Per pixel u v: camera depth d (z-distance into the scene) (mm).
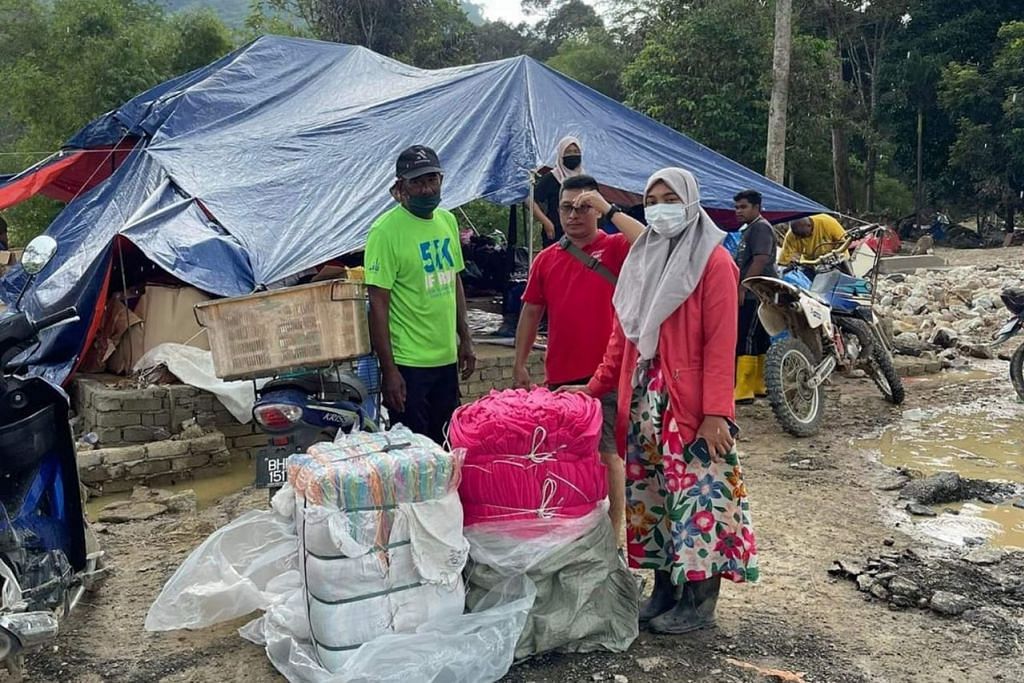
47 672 3582
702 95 24562
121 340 7609
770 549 4770
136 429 6664
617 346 4031
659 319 3568
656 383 3701
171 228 7348
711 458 3594
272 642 3523
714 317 3529
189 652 3732
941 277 18828
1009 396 8836
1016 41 30562
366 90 10664
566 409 3533
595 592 3598
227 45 24469
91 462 6105
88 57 21625
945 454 6805
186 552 4898
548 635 3494
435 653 3248
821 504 5539
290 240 7391
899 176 41562
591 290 4375
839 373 9797
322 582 3209
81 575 4008
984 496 5742
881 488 5887
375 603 3242
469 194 7574
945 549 4797
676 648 3686
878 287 16719
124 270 7426
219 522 5414
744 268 7805
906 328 12562
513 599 3500
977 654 3654
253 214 7664
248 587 3799
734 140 24656
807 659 3607
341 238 7406
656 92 25047
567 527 3523
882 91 35281
